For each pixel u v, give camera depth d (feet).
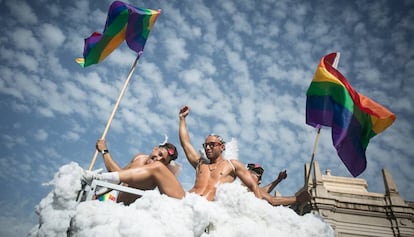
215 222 9.77
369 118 15.64
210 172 13.23
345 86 16.20
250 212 9.99
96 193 10.44
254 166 17.83
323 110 16.30
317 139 15.20
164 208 8.58
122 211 8.68
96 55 21.02
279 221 9.93
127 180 10.65
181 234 8.13
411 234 52.95
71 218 8.45
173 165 14.75
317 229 9.95
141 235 7.71
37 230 8.20
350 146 15.11
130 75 17.54
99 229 8.06
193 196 9.07
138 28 21.85
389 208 56.39
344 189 61.31
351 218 55.77
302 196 13.47
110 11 21.22
